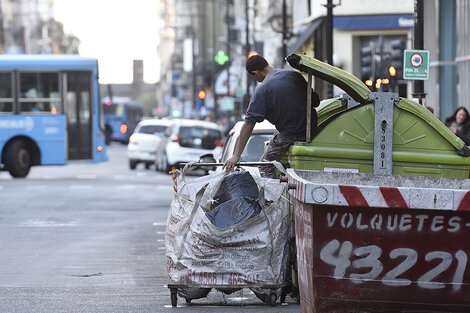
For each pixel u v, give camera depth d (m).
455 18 52.72
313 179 15.26
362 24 75.19
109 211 38.94
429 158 17.31
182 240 17.09
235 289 17.30
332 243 12.84
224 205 17.16
